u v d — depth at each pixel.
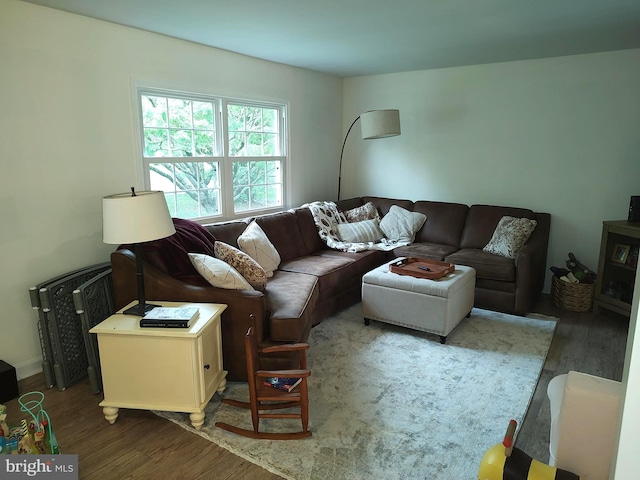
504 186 4.54
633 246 3.58
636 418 1.04
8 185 2.54
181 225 3.03
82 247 2.93
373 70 4.81
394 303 3.31
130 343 2.14
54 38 2.66
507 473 1.41
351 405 2.38
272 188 4.58
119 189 3.11
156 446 2.06
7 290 2.60
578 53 3.92
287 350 2.22
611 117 3.90
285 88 4.48
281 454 1.99
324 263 3.74
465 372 2.74
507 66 4.32
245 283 2.62
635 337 1.02
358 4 2.57
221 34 3.24
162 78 3.29
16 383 2.48
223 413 2.31
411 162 5.06
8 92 2.49
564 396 1.45
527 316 3.70
